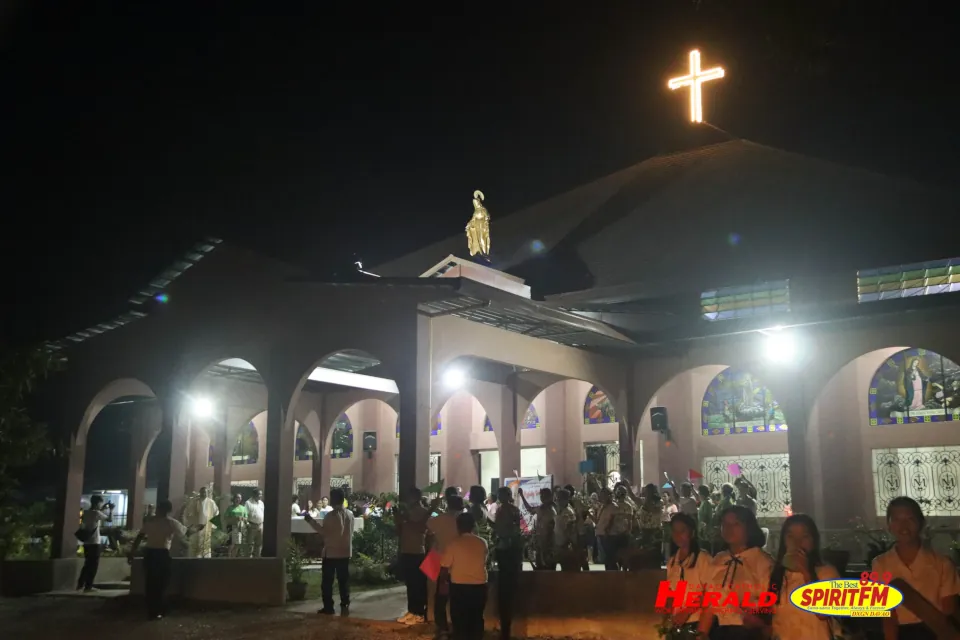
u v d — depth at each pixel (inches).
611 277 762.8
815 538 218.8
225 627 482.3
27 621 534.9
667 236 780.0
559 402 933.2
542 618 440.5
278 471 642.8
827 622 211.6
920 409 707.4
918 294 660.7
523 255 852.0
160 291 742.5
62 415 786.2
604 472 899.4
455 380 800.3
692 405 837.8
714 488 781.9
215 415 940.0
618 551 478.0
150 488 1228.5
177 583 593.0
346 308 632.4
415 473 581.0
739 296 750.5
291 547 634.2
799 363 714.2
